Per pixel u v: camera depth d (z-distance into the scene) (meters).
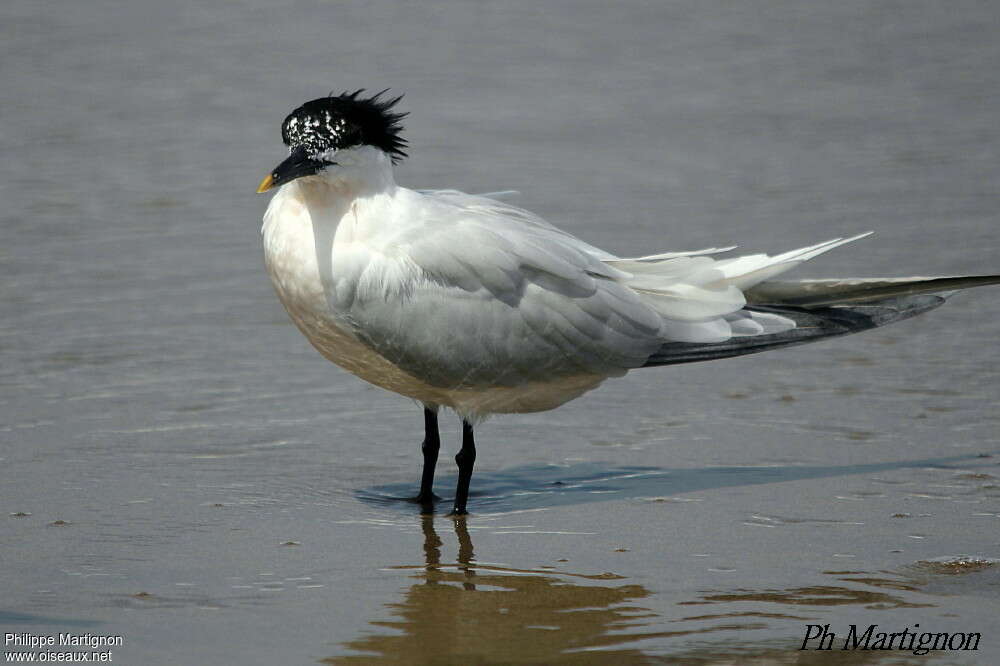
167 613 8.77
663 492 11.20
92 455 11.80
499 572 9.54
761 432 12.58
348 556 9.84
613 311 10.95
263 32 31.30
